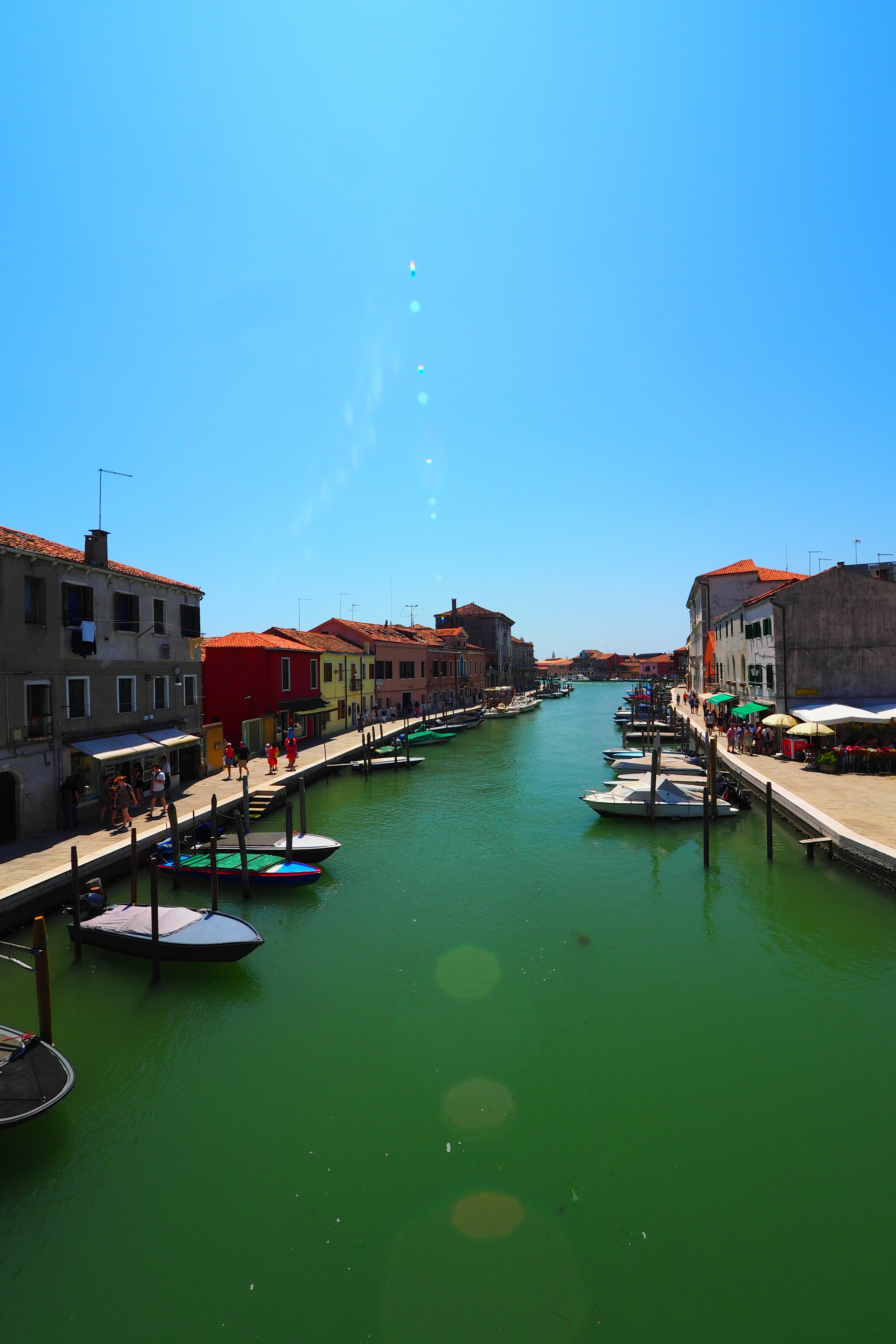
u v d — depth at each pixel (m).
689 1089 9.34
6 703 17.47
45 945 9.63
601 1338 6.03
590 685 162.00
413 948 13.99
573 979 12.54
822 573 30.11
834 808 19.92
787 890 16.47
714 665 49.75
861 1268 6.65
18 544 18.30
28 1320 6.35
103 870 16.52
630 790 24.59
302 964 13.33
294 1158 8.25
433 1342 6.04
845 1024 10.90
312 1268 6.80
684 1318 6.21
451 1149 8.33
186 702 26.61
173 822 17.42
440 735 46.25
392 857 20.09
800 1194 7.55
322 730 43.78
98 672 21.17
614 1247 6.94
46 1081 8.66
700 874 18.09
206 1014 11.52
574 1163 8.07
